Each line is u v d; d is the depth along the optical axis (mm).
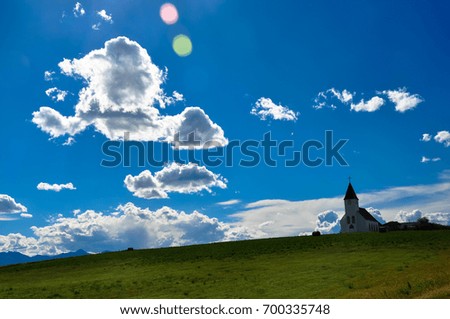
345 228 139250
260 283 38250
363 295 27219
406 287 26719
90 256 77875
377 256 48906
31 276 59781
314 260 50031
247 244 76438
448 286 24375
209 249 73938
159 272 51844
